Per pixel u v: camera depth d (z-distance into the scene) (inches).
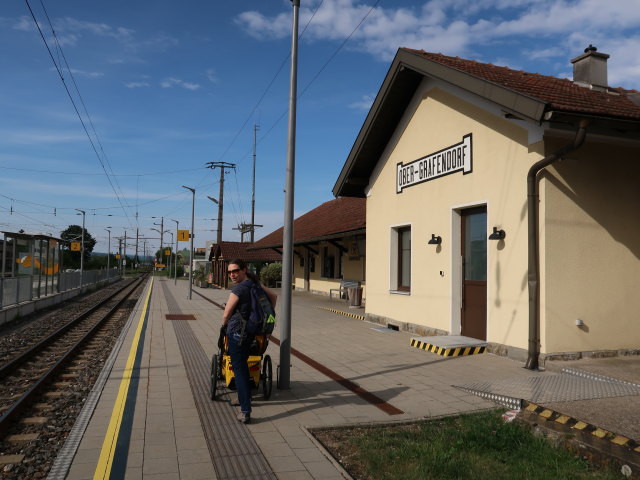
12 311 639.8
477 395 231.9
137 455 164.9
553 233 284.5
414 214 428.1
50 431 212.7
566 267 286.7
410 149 436.1
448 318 375.9
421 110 418.6
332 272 886.4
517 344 301.1
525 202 297.7
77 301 1030.4
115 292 1316.4
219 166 1611.7
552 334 281.3
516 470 152.9
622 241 303.0
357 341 389.1
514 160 308.3
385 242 482.3
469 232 366.3
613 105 294.4
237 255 1402.6
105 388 250.5
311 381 265.4
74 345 424.8
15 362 354.0
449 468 152.6
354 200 871.1
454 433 183.5
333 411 212.8
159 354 342.3
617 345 297.0
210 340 409.1
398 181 456.8
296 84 260.4
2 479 160.9
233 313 203.6
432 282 398.6
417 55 375.9
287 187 257.0
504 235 315.0
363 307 653.3
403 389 246.2
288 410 214.2
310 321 517.3
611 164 302.8
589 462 158.1
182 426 193.3
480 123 342.0
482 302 349.1
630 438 154.0
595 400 203.3
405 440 176.6
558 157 272.5
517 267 302.8
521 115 271.0
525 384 239.0
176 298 979.9
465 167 356.2
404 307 443.8
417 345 357.7
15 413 230.5
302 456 165.2
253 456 164.7
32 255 803.4
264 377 231.0
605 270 296.7
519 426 187.2
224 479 147.9
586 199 294.7
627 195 306.8
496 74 344.8
